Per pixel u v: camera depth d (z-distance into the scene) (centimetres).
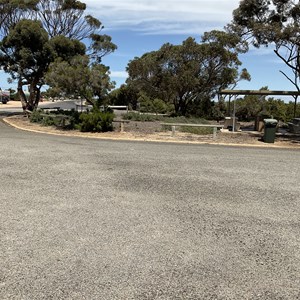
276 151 1272
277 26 1623
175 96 3244
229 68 3047
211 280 338
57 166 850
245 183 726
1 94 5212
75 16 2716
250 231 462
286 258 388
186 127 1903
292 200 609
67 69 1816
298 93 1922
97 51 2738
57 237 425
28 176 736
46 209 525
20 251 386
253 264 372
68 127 1905
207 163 953
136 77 3409
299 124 1916
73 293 311
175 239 429
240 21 1797
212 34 2969
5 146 1168
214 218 507
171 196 612
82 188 650
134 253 388
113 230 451
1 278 332
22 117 2650
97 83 1848
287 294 318
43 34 2489
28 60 2505
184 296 311
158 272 350
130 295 310
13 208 527
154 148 1239
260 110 3028
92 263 364
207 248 407
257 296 314
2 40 2594
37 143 1283
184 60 3109
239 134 1784
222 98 3247
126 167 862
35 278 333
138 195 613
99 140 1463
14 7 2617
